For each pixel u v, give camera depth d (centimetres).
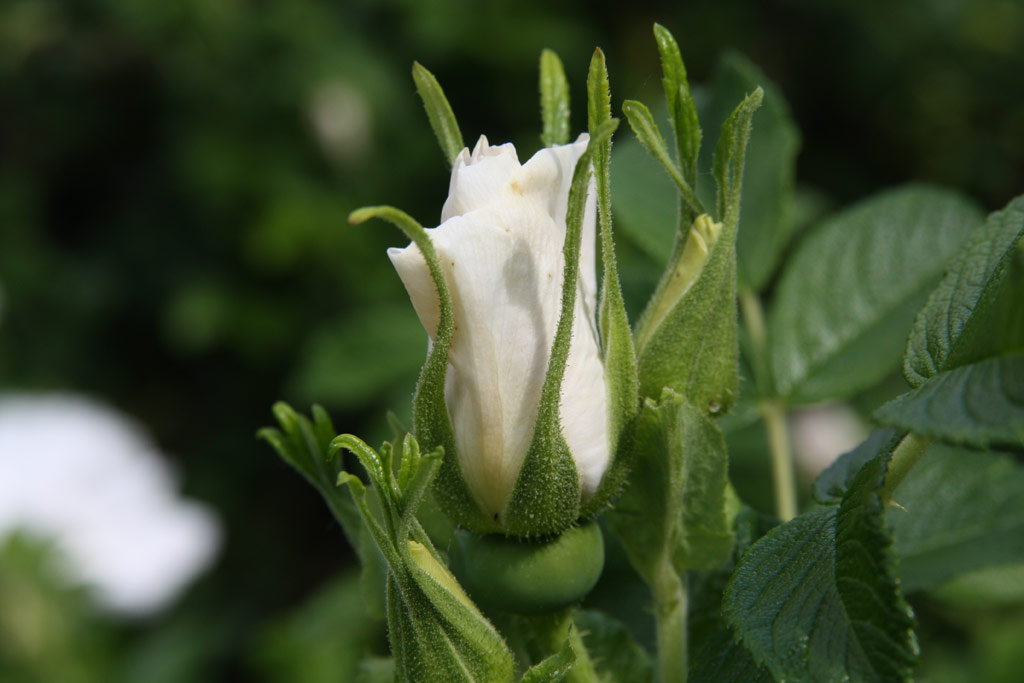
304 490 92
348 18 91
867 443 22
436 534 22
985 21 96
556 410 21
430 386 21
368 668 23
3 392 90
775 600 20
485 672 21
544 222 21
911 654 19
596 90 21
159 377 97
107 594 47
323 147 89
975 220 27
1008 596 27
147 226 98
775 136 27
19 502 46
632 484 22
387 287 89
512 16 90
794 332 27
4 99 104
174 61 92
